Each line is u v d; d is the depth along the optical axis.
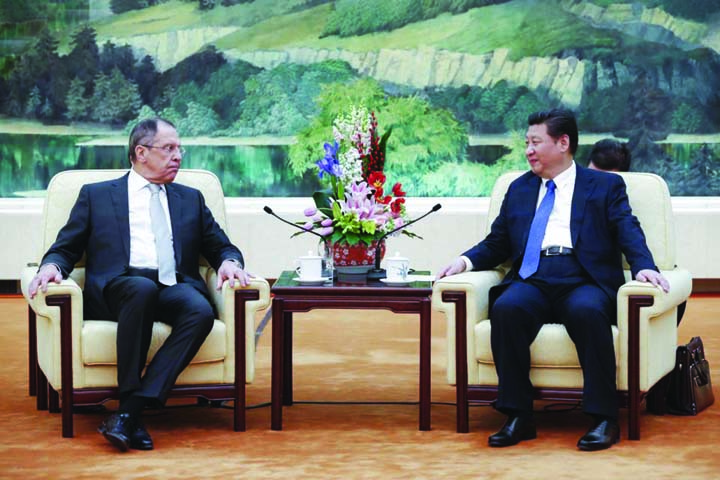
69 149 8.39
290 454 3.47
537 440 3.67
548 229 3.96
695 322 6.61
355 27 8.41
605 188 3.96
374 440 3.67
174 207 4.06
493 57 8.41
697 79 8.39
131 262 3.96
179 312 3.74
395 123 8.42
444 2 8.41
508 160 8.44
